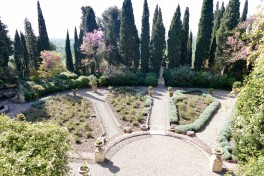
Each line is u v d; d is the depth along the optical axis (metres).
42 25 30.27
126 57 29.06
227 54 23.88
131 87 23.61
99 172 9.62
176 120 14.34
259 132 4.87
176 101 18.05
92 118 15.27
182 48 29.41
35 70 29.53
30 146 5.00
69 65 32.00
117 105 17.41
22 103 18.97
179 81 23.91
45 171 4.35
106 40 29.64
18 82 23.61
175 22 26.28
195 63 27.20
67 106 17.03
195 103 17.89
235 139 6.49
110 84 24.36
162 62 31.72
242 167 4.46
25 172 4.18
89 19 32.91
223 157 10.45
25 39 31.09
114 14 36.31
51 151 5.02
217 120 14.88
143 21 27.22
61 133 5.75
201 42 26.20
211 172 9.63
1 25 24.66
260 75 5.03
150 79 24.05
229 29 24.42
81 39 33.84
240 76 23.86
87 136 12.55
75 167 9.84
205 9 25.23
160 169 9.88
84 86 23.81
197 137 12.61
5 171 4.00
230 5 24.14
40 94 20.72
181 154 11.01
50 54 27.27
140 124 14.33
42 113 15.69
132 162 10.35
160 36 27.27
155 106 17.67
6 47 24.50
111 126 14.20
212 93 20.58
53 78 23.91
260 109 4.83
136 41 28.75
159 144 11.93
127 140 12.26
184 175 9.48
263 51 5.49
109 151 11.18
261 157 4.15
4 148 4.83
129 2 27.27
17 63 29.34
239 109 5.56
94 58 29.62
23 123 6.02
